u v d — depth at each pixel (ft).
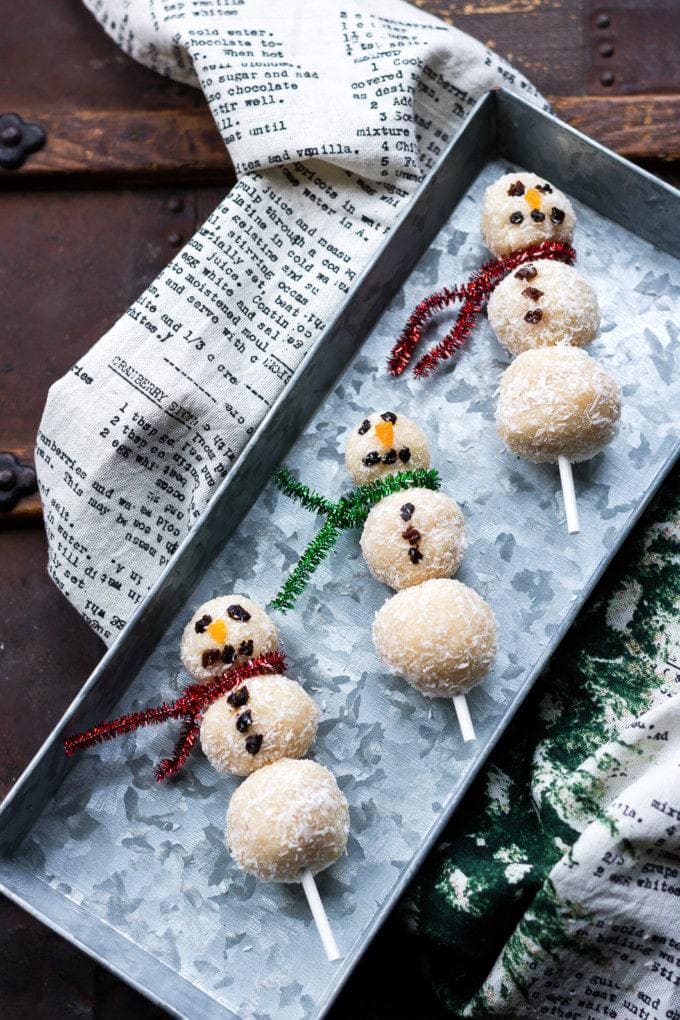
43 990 1.86
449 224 1.90
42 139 2.04
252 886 1.70
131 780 1.74
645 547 1.80
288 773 1.62
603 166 1.83
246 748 1.64
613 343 1.83
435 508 1.69
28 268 2.04
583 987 1.69
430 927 1.72
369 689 1.74
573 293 1.74
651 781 1.65
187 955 1.68
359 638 1.76
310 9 1.93
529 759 1.75
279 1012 1.66
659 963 1.66
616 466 1.78
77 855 1.72
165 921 1.69
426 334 1.85
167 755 1.74
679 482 1.81
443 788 1.71
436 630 1.63
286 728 1.64
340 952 1.67
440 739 1.72
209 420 1.86
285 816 1.59
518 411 1.71
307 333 1.88
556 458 1.73
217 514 1.75
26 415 2.00
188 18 1.93
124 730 1.71
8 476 1.96
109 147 2.04
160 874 1.71
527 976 1.68
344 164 1.89
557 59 2.06
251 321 1.88
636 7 2.06
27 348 2.02
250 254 1.89
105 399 1.85
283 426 1.79
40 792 1.71
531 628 1.74
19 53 2.08
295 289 1.89
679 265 1.85
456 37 1.93
